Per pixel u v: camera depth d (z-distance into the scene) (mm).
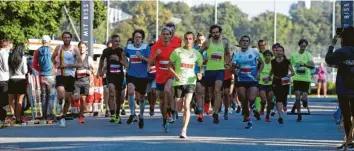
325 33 172875
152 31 149250
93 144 17766
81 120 26328
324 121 28078
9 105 26375
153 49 21781
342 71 16312
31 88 26859
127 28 148875
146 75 24062
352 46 16328
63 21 84250
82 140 18875
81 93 26141
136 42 24359
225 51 26125
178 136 20203
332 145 17859
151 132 21672
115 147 17031
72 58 24891
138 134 20906
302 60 30688
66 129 22891
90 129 22938
